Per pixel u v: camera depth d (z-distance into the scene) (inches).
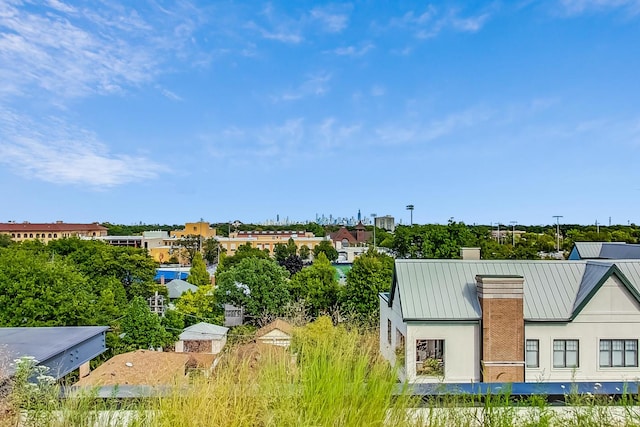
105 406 126.8
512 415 128.5
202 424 109.0
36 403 117.6
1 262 928.3
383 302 829.8
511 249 1947.6
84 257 1627.7
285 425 108.7
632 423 129.3
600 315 616.7
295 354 133.5
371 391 116.6
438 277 672.4
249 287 1451.8
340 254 3602.4
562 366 614.5
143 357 666.8
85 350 434.3
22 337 430.6
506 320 605.0
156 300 1378.0
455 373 608.4
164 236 4298.7
